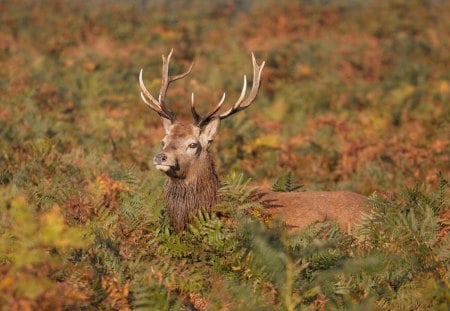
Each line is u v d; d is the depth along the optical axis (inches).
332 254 558.3
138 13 2947.8
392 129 1434.5
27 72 1752.0
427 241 617.3
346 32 2630.4
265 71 1882.4
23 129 1188.5
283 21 2647.6
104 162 1007.6
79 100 1526.8
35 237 502.6
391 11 2908.5
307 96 1700.3
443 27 2753.4
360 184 1026.1
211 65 2042.3
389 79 1925.4
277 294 539.8
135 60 2025.1
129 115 1435.8
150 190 812.0
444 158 1104.8
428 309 523.5
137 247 647.1
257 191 770.8
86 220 706.2
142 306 515.8
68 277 552.4
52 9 2876.5
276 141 1266.0
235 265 585.0
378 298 544.4
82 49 2217.0
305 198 753.6
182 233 686.5
